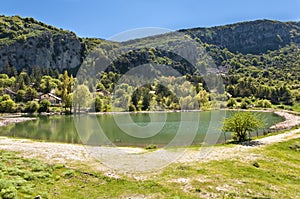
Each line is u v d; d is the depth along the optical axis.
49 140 25.95
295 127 32.91
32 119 52.91
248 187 10.56
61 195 9.33
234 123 22.73
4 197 8.44
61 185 10.38
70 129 36.06
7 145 19.89
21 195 8.83
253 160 15.10
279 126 36.91
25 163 13.30
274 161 15.38
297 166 14.86
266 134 28.00
